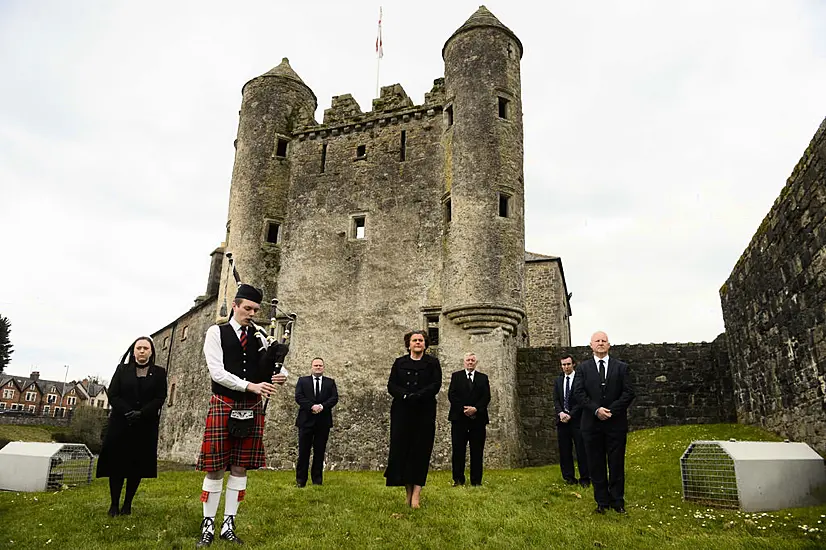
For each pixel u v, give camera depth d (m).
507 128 18.31
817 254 8.59
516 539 5.36
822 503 6.80
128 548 4.76
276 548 4.82
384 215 19.45
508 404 16.25
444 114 19.53
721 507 6.76
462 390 9.02
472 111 18.33
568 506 7.04
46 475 7.94
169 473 10.61
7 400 76.44
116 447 6.04
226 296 20.25
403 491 7.61
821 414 8.74
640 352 16.62
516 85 19.14
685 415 15.81
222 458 4.93
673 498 7.40
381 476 10.83
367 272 19.02
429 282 18.06
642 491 7.94
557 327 27.70
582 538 5.41
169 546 4.85
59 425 48.22
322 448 8.94
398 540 5.23
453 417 8.99
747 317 12.57
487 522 5.95
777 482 6.64
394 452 6.50
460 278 16.98
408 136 20.06
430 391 6.51
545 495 7.79
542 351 17.56
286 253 20.41
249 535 5.25
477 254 16.94
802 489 6.73
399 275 18.55
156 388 6.27
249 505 6.54
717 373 15.74
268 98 22.14
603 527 5.80
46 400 80.81
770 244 10.77
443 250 18.11
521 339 18.92
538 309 28.22
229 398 5.07
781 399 10.57
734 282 13.59
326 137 21.41
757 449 6.91
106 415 48.19
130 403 6.12
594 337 6.96
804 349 9.32
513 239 17.33
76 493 7.46
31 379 82.00
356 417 17.53
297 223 20.61
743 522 5.90
